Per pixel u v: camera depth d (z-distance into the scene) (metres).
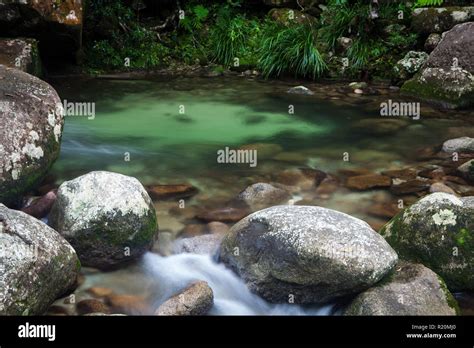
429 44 8.67
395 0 9.77
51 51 8.08
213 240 3.85
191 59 9.59
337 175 5.12
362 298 3.12
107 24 9.23
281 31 9.30
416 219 3.57
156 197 4.56
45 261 3.10
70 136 6.08
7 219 3.15
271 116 7.10
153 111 7.21
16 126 4.25
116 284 3.48
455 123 6.77
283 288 3.27
